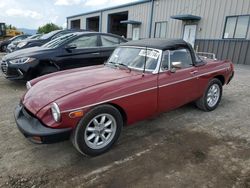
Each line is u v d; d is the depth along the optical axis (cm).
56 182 254
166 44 378
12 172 270
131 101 318
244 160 298
